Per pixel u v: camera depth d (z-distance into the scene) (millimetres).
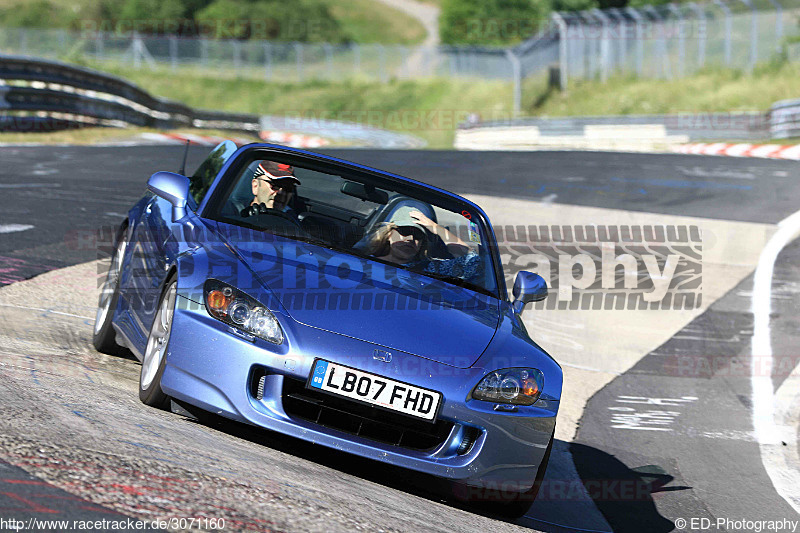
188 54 151875
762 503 12812
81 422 7730
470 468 9414
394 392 9258
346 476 9242
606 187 47219
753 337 22906
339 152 62500
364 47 148375
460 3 184750
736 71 106562
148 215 12523
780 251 32938
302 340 9242
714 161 60750
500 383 9648
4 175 33062
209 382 9141
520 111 122188
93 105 64312
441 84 147250
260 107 143000
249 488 7082
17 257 18828
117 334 12500
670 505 12180
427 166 54719
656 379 19094
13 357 10383
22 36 139750
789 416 17625
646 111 104562
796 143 72562
